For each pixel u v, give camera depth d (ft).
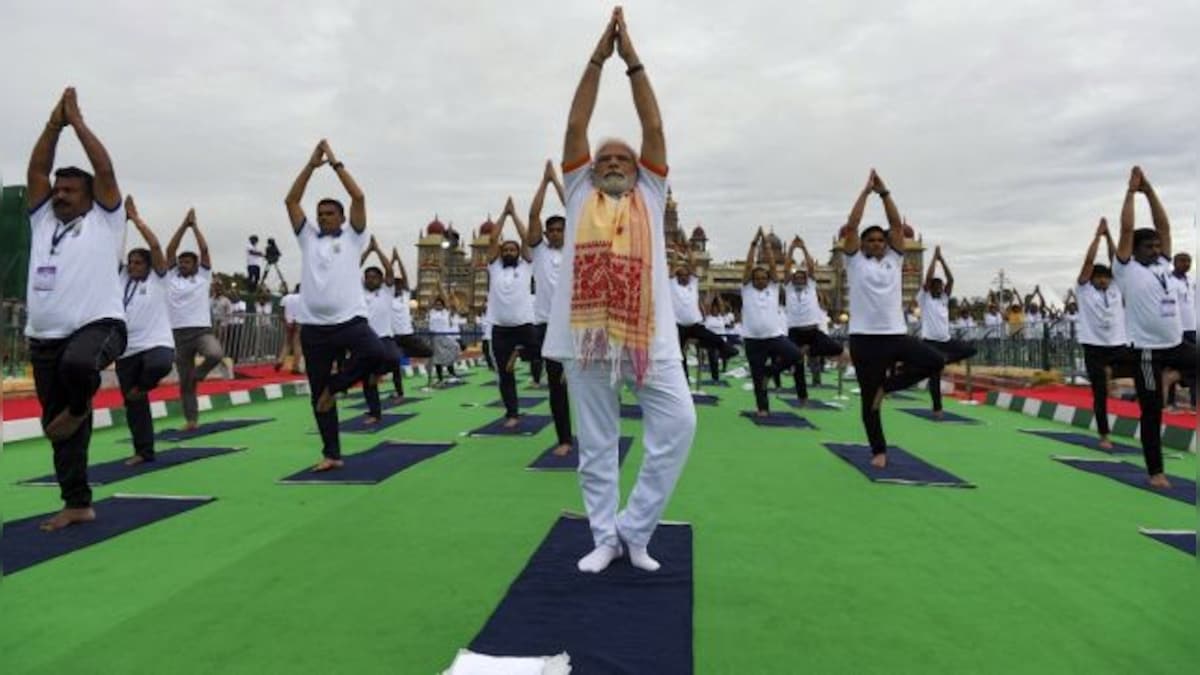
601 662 7.70
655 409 10.39
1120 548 12.25
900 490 16.44
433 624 8.88
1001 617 9.27
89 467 18.78
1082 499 15.76
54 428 12.87
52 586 10.14
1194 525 13.66
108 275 13.51
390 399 37.04
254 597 9.75
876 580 10.59
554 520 13.65
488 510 14.38
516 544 12.14
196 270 25.55
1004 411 34.09
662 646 8.11
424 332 47.88
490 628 8.56
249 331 52.95
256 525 13.26
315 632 8.64
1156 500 15.72
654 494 10.46
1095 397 23.22
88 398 12.98
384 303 34.96
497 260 26.18
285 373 51.85
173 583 10.27
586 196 10.65
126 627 8.78
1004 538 12.77
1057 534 13.04
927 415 31.37
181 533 12.75
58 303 12.91
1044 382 45.52
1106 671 7.82
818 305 36.50
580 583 10.09
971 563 11.41
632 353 9.90
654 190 10.57
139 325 19.06
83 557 11.40
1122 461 20.58
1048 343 49.24
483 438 23.79
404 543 12.17
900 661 8.04
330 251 18.44
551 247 22.99
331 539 12.40
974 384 50.14
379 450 21.26
